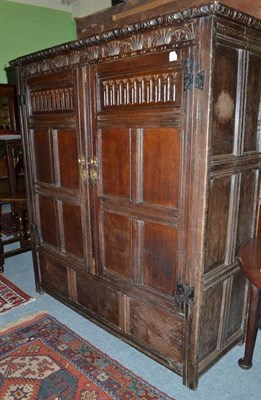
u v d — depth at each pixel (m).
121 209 1.58
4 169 4.36
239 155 1.38
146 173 1.42
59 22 4.87
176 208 1.34
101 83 1.51
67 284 2.10
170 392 1.50
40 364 1.67
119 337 1.81
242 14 1.15
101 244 1.75
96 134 1.60
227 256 1.49
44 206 2.08
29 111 1.98
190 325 1.42
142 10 1.97
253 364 1.67
